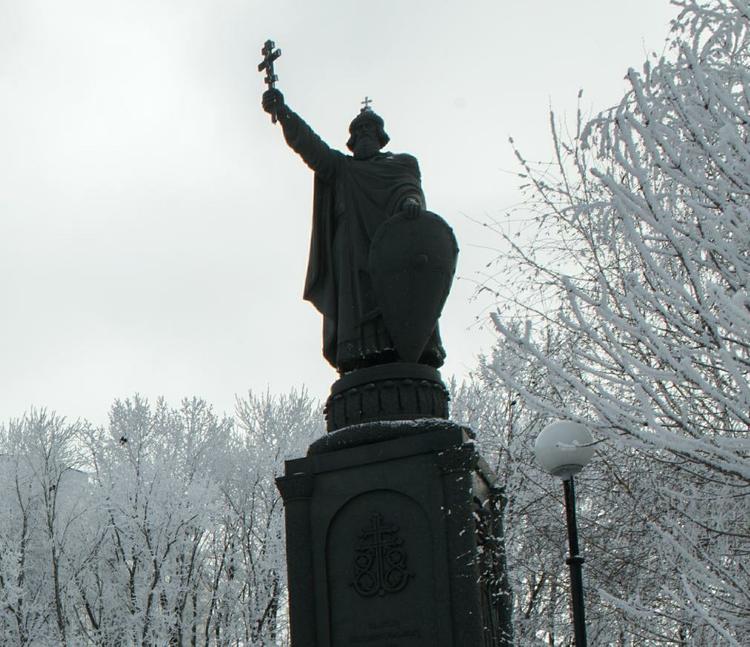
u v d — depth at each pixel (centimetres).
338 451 670
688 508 683
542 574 1282
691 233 522
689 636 714
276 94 755
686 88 582
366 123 802
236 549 2575
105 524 2508
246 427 2873
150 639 2300
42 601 2564
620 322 526
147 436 2819
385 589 634
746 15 560
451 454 636
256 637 2372
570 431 631
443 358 748
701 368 593
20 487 2689
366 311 723
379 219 743
